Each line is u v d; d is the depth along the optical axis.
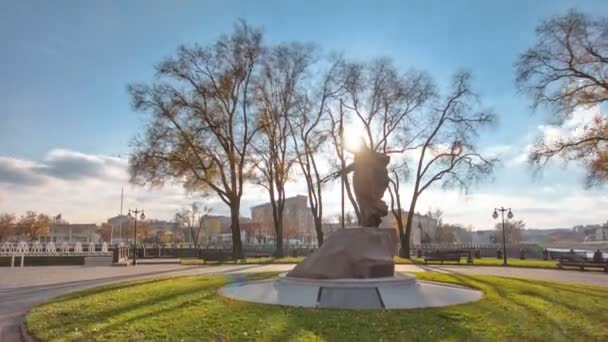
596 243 86.75
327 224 90.94
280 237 41.34
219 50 36.91
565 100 28.98
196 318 10.17
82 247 48.53
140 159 35.62
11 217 96.19
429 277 18.88
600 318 10.77
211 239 123.06
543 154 29.84
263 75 38.69
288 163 41.19
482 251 56.03
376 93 40.16
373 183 15.80
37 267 31.83
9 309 12.70
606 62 27.72
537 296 14.04
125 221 112.38
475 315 10.51
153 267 30.84
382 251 14.02
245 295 13.52
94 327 9.51
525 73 29.73
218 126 36.97
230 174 38.25
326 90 40.25
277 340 8.34
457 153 40.47
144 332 9.02
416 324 9.54
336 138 40.47
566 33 28.22
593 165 28.44
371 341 8.30
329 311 10.77
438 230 104.75
